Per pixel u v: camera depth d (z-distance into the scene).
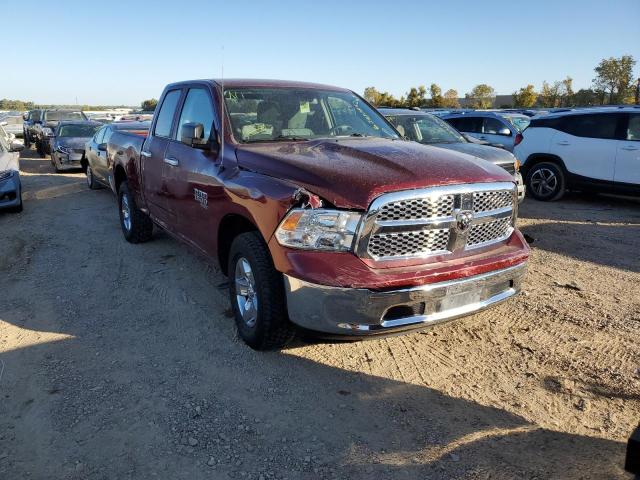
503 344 4.20
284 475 2.79
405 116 9.24
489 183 3.64
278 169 3.76
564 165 10.41
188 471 2.82
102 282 5.65
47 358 4.03
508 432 3.11
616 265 6.21
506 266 3.70
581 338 4.28
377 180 3.33
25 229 8.09
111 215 9.08
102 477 2.79
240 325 4.13
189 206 4.86
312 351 4.10
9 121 32.22
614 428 3.14
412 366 3.87
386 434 3.11
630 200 10.89
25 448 3.03
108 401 3.46
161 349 4.16
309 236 3.34
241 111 4.64
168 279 5.71
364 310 3.22
